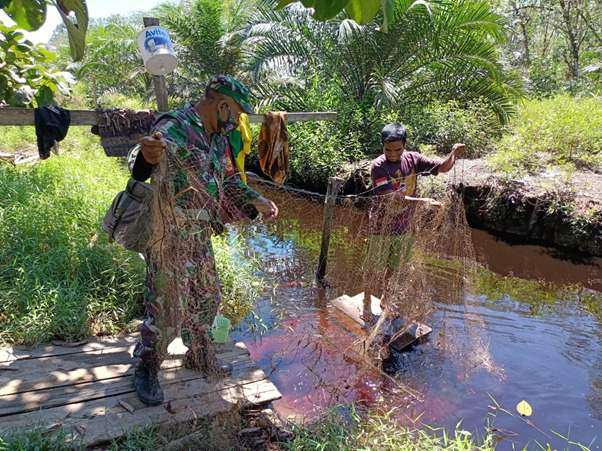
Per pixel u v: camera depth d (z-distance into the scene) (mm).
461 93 10250
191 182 2350
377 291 4438
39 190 5246
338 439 2658
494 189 6926
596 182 6871
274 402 3186
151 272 2486
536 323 4492
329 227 5152
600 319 4633
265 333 4137
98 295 3855
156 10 14258
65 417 2537
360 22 1562
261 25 10070
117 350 3221
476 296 4914
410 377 3518
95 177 6469
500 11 17328
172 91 14344
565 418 3129
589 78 15258
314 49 10438
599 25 17297
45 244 4246
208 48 14180
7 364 2967
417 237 3594
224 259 4668
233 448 2541
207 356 2930
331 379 3459
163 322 2516
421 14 9156
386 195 3607
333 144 8875
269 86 10648
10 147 8789
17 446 2221
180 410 2662
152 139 2078
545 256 6289
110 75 18031
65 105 14672
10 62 4211
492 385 3457
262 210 2775
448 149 9141
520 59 17359
